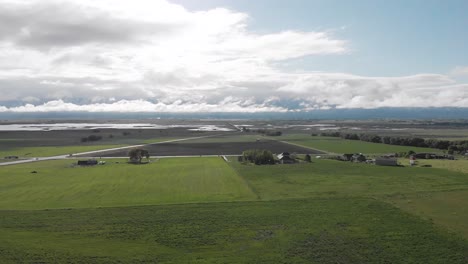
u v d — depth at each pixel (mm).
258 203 62719
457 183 78312
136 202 64188
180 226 51062
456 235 46875
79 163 109875
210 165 106938
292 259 40281
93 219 54156
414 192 70125
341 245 44125
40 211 58250
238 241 45594
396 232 48219
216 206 60969
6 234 47594
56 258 40250
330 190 72562
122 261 39688
